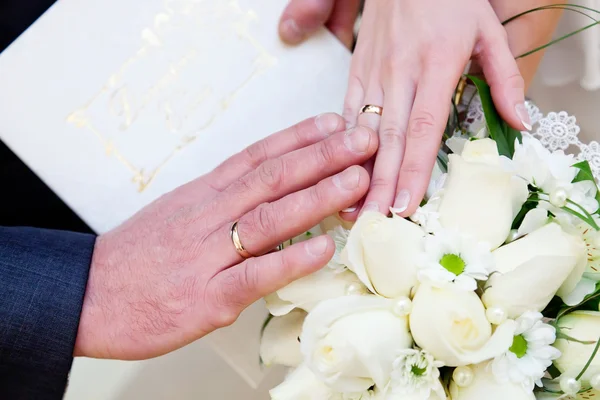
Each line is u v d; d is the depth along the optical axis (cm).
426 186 49
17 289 50
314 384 44
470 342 41
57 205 71
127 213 57
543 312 45
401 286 42
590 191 46
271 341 47
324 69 58
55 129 57
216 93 58
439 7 54
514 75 52
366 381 43
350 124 56
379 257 42
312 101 58
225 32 58
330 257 45
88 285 52
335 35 63
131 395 66
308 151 50
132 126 57
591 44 67
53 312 50
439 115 51
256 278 46
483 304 42
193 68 58
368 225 42
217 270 49
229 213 50
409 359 42
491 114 51
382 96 55
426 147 50
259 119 58
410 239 43
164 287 50
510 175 42
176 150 57
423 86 52
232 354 54
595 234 44
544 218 44
